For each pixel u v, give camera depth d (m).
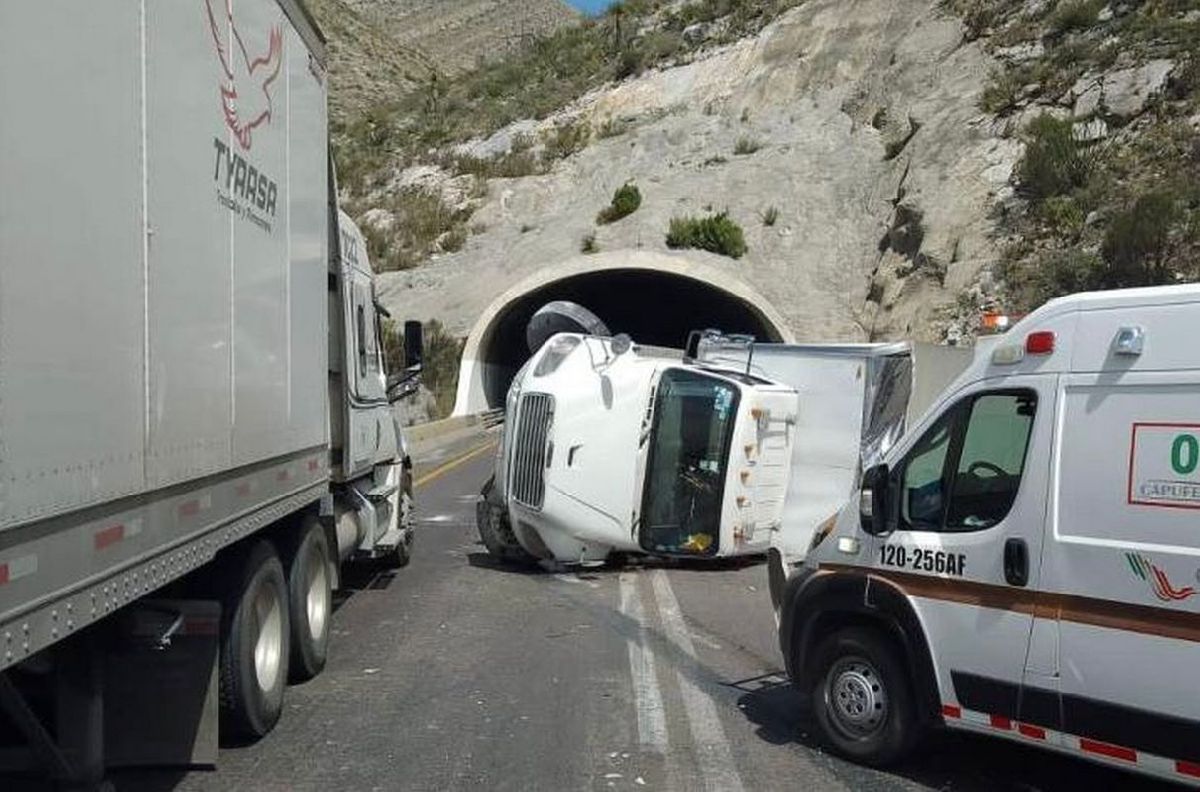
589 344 12.70
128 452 4.35
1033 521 5.55
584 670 8.39
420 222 59.97
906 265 42.06
